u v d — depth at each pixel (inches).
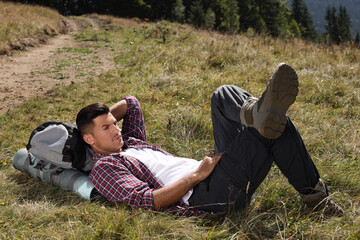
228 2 2753.4
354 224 85.7
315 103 212.5
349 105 203.5
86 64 410.3
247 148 85.9
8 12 784.3
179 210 93.6
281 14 3292.3
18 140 164.1
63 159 106.0
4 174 126.1
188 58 343.0
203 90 227.8
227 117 95.3
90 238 82.2
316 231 83.4
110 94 245.3
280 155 84.7
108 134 101.8
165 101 210.8
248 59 343.0
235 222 90.3
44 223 92.4
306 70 287.3
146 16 2338.8
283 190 106.7
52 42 651.5
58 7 2263.8
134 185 93.7
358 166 121.6
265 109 76.0
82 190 103.7
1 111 226.7
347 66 294.2
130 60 396.5
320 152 138.6
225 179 89.6
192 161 104.3
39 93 279.4
